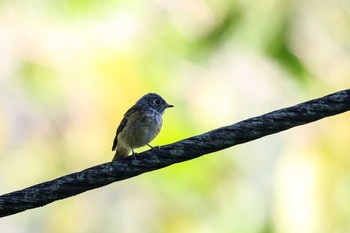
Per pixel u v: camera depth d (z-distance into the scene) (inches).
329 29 729.6
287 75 715.4
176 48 744.3
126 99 727.1
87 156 729.6
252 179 745.0
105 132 723.4
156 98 446.9
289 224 626.8
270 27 697.0
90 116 730.8
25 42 756.6
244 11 705.0
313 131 662.5
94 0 748.0
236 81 741.3
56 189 335.6
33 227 863.7
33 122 758.5
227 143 338.6
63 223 779.4
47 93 749.9
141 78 736.3
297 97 736.3
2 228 864.9
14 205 333.7
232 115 732.7
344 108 334.3
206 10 735.1
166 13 753.0
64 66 745.6
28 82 756.0
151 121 440.1
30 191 334.6
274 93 741.9
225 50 732.0
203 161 690.8
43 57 749.9
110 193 789.2
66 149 743.7
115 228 777.6
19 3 764.6
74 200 785.6
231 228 660.1
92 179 337.1
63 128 746.8
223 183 695.7
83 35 749.9
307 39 718.5
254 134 337.4
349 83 721.0
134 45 746.2
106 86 731.4
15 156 762.2
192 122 716.0
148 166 339.3
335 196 634.2
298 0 705.6
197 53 739.4
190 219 687.7
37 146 755.4
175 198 693.9
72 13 750.5
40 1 761.6
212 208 685.3
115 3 753.0
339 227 626.8
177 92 733.9
